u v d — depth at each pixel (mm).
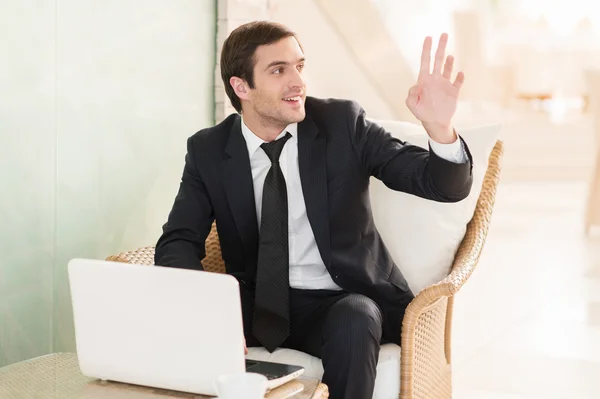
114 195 2881
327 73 5004
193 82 3244
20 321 2553
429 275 2395
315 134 2299
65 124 2645
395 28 5531
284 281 2266
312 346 2238
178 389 1721
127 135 2918
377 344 2057
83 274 1751
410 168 2180
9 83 2430
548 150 8781
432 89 1979
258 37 2244
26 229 2541
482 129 2467
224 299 1617
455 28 8477
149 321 1703
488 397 3047
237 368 1645
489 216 2447
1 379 1850
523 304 4262
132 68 2906
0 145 2422
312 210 2266
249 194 2312
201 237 2379
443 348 2408
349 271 2262
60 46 2598
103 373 1791
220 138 2387
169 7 3062
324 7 4824
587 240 5758
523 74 10375
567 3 10578
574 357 3490
